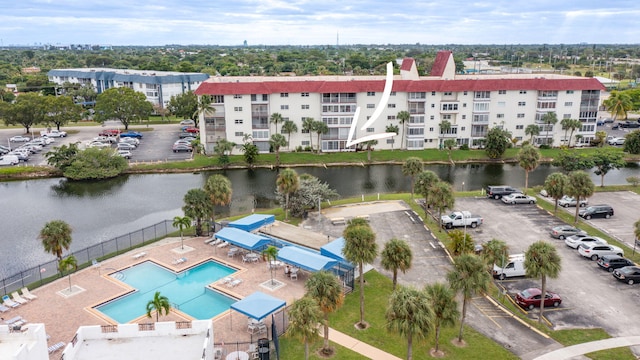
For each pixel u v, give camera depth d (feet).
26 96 442.09
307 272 167.84
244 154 344.28
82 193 286.05
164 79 551.59
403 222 216.74
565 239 193.26
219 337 127.65
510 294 153.48
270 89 359.46
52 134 424.05
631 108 482.69
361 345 125.80
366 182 305.53
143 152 371.97
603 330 132.77
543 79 378.73
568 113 381.81
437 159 356.18
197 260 177.17
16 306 143.02
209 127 362.33
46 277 168.45
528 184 300.61
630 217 222.28
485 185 298.56
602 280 161.89
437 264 173.68
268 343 119.03
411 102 369.09
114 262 175.73
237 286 156.76
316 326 107.76
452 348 124.67
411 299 106.63
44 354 94.68
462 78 400.67
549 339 128.67
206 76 589.73
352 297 150.41
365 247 128.98
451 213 215.51
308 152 368.07
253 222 193.36
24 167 325.62
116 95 450.30
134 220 237.86
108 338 106.11
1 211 253.85
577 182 206.39
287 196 224.94
